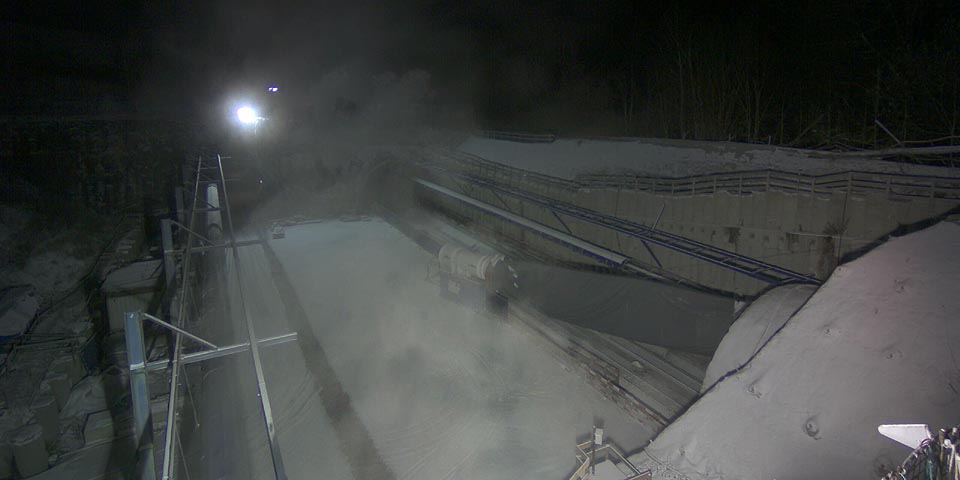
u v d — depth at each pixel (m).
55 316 32.00
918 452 6.64
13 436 20.44
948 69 28.48
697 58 41.75
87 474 20.47
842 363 13.82
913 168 24.77
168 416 10.32
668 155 35.09
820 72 36.62
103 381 25.98
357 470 16.30
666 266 27.27
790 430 13.37
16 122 48.44
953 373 12.20
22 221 39.00
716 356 17.97
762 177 26.19
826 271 22.80
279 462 10.12
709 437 14.42
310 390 20.34
